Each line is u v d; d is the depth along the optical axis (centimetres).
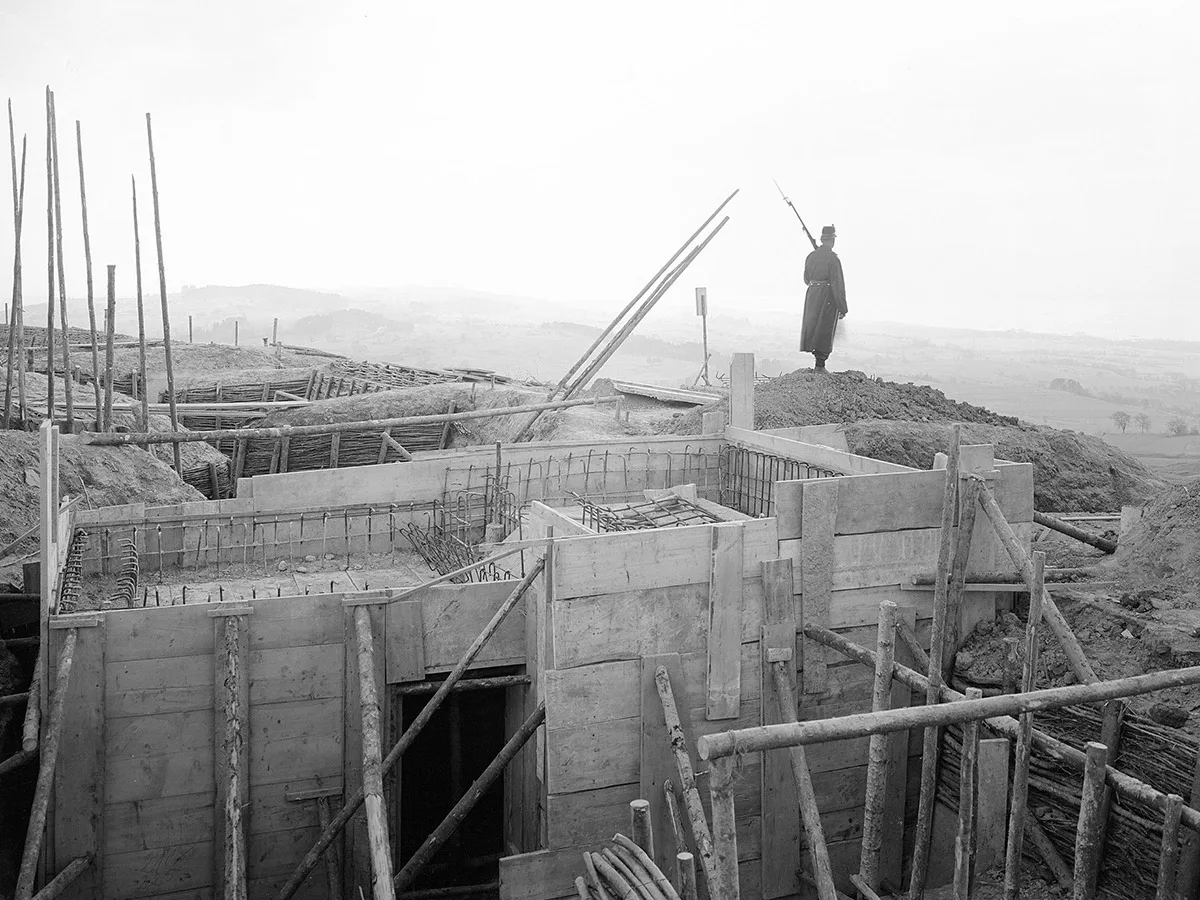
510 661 1139
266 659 1041
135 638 999
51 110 1595
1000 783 992
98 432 1658
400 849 1180
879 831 962
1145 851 883
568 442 1542
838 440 1695
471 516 1470
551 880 1013
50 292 1644
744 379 1623
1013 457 1788
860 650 1031
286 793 1059
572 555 1000
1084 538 1270
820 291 2136
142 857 1020
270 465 2102
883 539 1128
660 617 1038
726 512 1365
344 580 1294
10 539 1359
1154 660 998
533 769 1109
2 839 999
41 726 962
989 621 1155
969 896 956
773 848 1098
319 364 3728
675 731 982
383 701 1090
